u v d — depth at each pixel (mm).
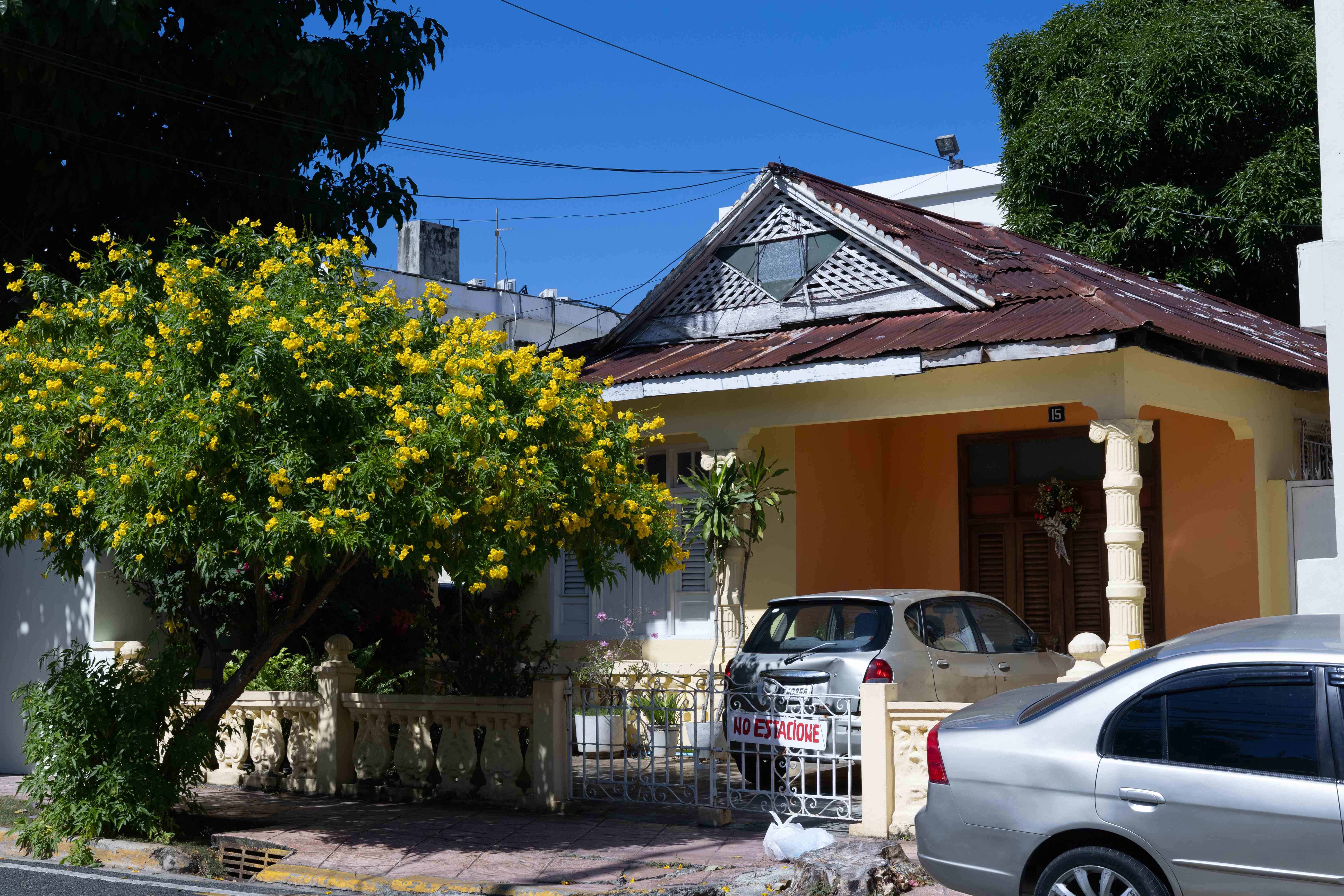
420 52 16344
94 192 14922
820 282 14578
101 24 13414
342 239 15289
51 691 9836
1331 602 8609
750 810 10031
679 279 15531
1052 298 12703
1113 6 25328
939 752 6488
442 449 8352
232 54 14430
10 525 8805
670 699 12469
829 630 10750
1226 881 5652
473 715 10977
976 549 15852
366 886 8492
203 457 8102
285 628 10172
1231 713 5832
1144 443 12992
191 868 9133
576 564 16234
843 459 15734
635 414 11289
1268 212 22328
